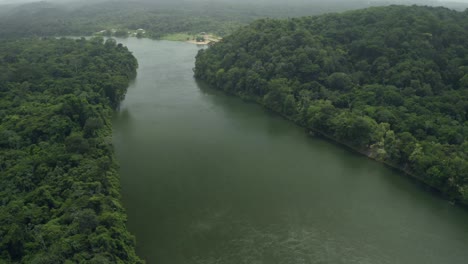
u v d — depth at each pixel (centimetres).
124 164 11756
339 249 8506
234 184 10819
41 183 9219
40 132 11788
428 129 12325
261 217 9456
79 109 13212
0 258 6725
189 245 8412
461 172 10031
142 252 8138
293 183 10994
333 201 10212
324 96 15425
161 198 10044
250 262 8006
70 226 7562
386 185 11025
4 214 7756
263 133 14312
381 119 13162
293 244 8594
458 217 9681
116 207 8831
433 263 8188
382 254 8394
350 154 12812
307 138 13975
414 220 9538
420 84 14550
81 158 10294
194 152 12625
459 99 13375
